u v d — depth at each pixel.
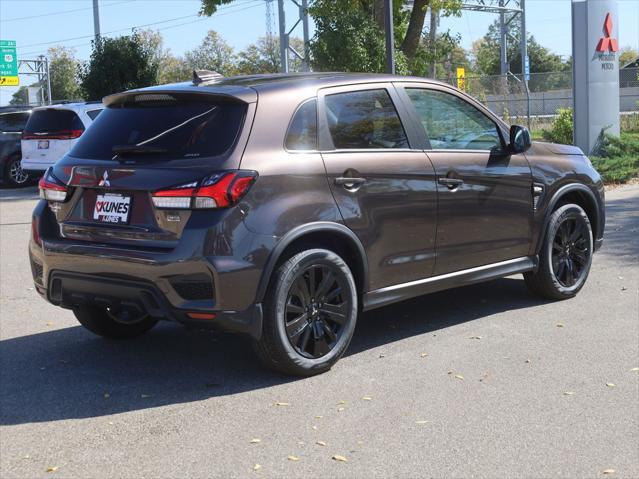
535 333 5.84
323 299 5.00
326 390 4.77
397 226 5.36
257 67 84.38
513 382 4.83
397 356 5.39
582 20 18.08
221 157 4.59
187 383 4.96
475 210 5.88
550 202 6.46
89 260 4.79
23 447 4.06
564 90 40.97
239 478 3.64
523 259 6.38
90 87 23.83
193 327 4.59
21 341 6.04
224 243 4.48
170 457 3.89
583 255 6.81
